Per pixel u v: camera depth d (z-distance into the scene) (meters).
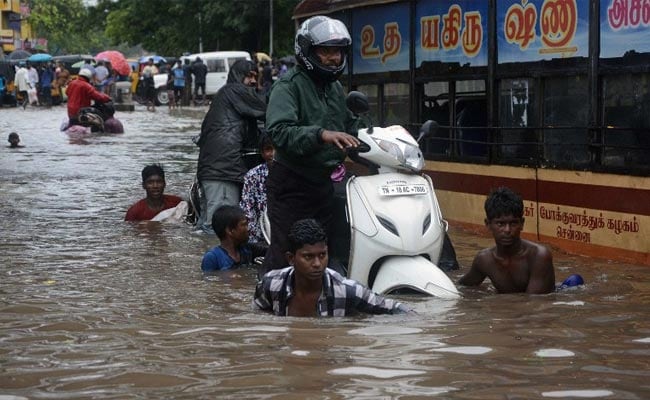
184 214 10.70
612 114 8.07
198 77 47.03
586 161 8.34
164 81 49.78
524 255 6.62
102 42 124.88
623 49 7.91
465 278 6.88
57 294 6.79
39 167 16.42
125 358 4.91
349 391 4.26
